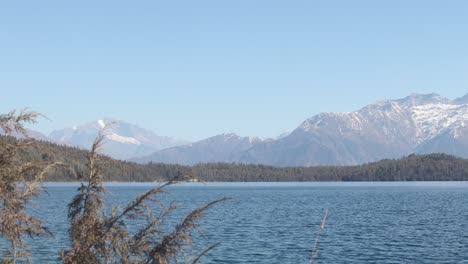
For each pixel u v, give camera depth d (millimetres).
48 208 82938
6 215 11406
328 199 148125
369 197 158500
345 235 59531
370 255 45375
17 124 12023
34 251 38812
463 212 96625
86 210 11664
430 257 44344
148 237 11680
